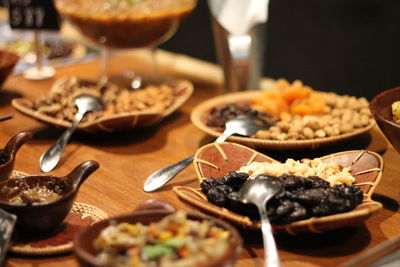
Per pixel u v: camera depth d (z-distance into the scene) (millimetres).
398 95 1160
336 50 2369
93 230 894
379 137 1306
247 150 1148
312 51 2428
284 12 2447
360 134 1237
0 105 1505
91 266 839
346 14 2291
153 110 1354
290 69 2518
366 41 2285
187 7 1561
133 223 917
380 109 1125
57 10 1648
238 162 1135
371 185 1045
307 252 982
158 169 1215
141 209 975
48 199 1007
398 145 1075
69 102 1352
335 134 1217
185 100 1455
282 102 1353
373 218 1054
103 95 1438
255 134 1233
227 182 1032
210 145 1143
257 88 1596
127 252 854
